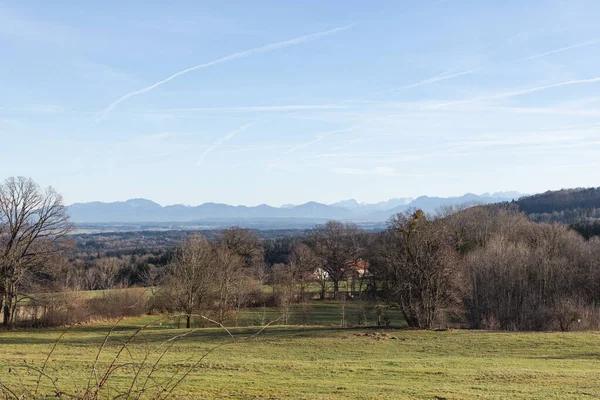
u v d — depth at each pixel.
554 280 60.41
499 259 60.12
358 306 80.38
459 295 53.81
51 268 53.00
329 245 97.38
